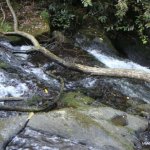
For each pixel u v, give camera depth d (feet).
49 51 18.69
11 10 21.53
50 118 12.21
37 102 14.29
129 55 22.45
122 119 13.53
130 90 17.37
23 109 13.43
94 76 17.54
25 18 21.53
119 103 15.97
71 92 15.80
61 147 11.14
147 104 16.17
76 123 12.17
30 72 16.87
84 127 12.07
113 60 21.02
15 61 17.51
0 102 13.84
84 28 22.35
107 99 16.17
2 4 22.68
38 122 11.93
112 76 17.01
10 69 16.37
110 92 16.75
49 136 11.50
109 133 12.20
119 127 12.89
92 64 19.48
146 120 14.26
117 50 22.49
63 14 21.97
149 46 22.49
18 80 15.53
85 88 16.72
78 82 17.07
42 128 11.73
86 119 12.53
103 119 13.17
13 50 18.63
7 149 10.87
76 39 21.48
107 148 11.46
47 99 14.61
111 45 21.90
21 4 22.95
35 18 21.50
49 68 17.92
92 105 14.67
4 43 19.20
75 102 14.46
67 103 14.39
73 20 22.36
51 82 16.44
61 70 17.84
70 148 11.14
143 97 17.10
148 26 20.59
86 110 13.57
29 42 19.77
